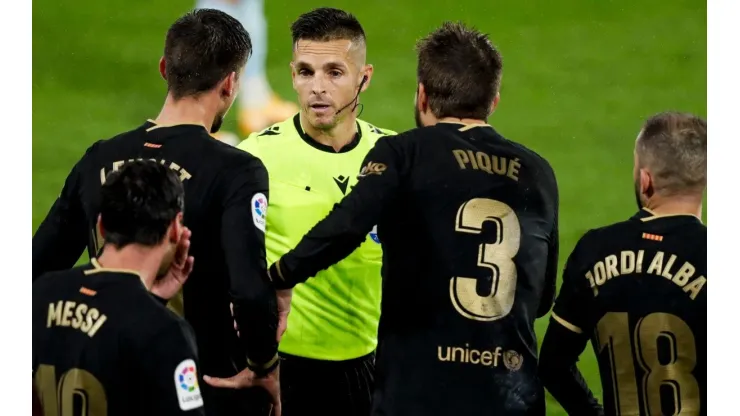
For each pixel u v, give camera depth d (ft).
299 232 57.36
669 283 44.34
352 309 57.47
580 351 46.47
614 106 113.09
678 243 44.73
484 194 45.98
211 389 48.65
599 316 45.24
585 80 117.29
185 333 39.70
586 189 100.53
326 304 57.11
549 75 118.21
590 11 128.77
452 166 46.09
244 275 45.32
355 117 58.75
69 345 39.75
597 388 74.13
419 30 124.47
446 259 45.39
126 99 113.60
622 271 44.88
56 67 117.80
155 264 41.29
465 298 45.19
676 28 125.39
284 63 119.96
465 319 45.16
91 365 39.34
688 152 44.88
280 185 57.31
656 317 44.32
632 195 99.55
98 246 47.52
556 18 127.75
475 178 46.06
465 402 44.75
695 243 44.70
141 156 47.62
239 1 109.19
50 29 123.54
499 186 46.24
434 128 47.11
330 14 56.59
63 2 128.67
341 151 58.13
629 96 114.52
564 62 120.16
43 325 40.50
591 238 45.96
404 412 44.80
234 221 46.16
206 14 49.49
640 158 46.03
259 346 46.39
